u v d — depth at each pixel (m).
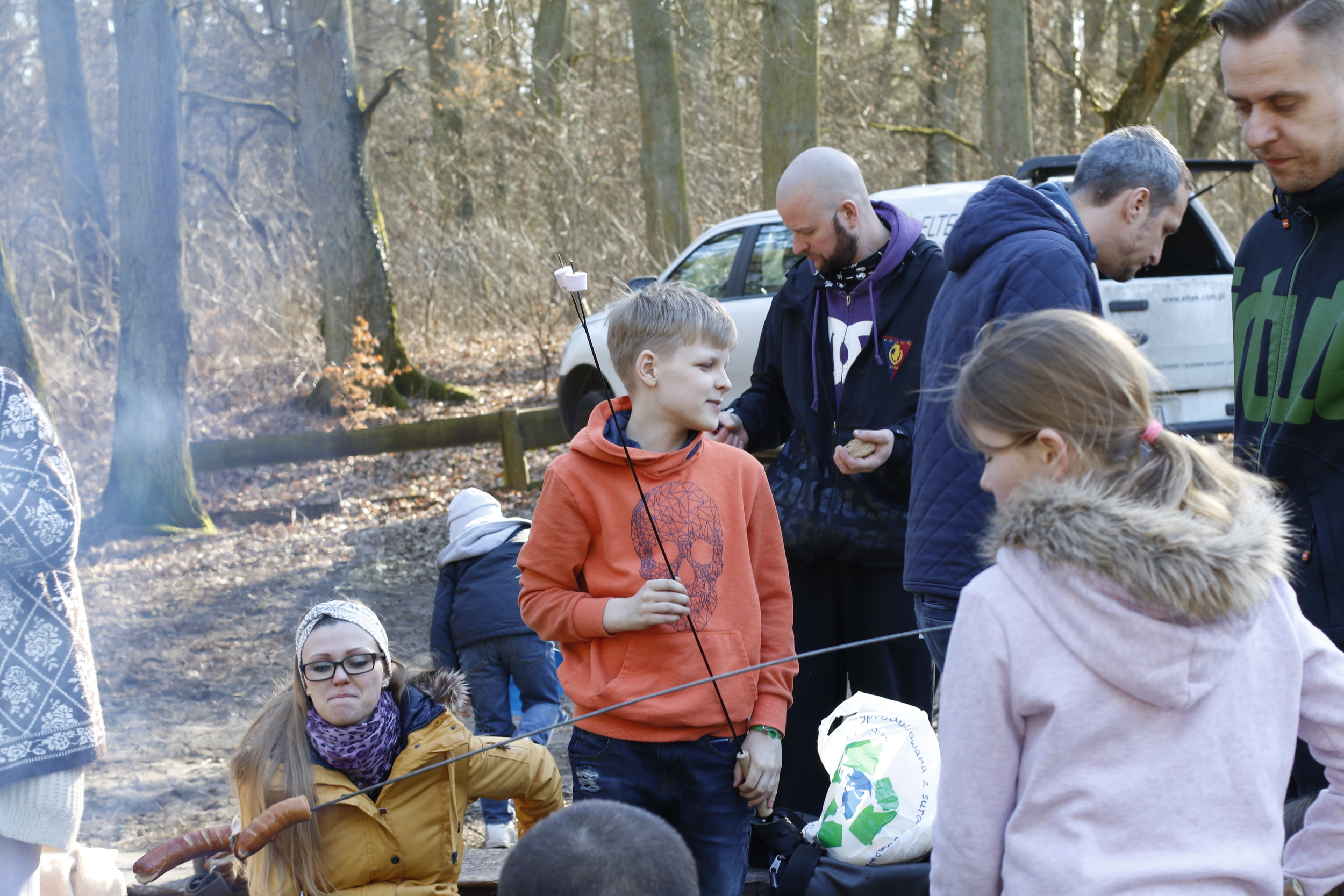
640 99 15.29
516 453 9.49
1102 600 1.44
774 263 7.69
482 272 16.59
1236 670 1.50
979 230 2.51
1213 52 17.91
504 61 21.78
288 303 15.67
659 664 2.37
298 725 2.53
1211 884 1.44
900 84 23.44
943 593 2.47
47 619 2.21
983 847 1.54
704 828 2.41
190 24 17.83
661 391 2.48
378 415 11.67
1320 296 2.33
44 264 15.52
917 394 3.00
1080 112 19.19
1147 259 2.73
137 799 4.38
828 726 2.84
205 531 8.76
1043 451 1.57
